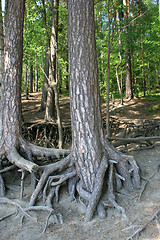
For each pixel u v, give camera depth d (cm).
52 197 457
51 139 920
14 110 528
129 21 884
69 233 358
